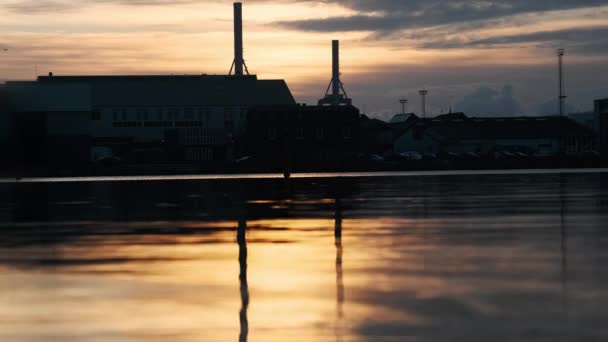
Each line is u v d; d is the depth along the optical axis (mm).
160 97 199625
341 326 17906
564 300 20266
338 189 70000
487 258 27516
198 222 41562
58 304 20625
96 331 17781
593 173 105250
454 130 175875
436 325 17828
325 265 26547
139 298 21297
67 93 128125
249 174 116812
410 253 29047
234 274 24969
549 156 154750
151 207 51625
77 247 31891
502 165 134375
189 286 22953
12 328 18109
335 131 160125
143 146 175375
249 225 39875
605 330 17203
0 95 123375
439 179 89250
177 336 17250
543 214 43688
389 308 19625
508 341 16391
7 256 29422
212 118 198375
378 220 41531
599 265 25750
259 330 17672
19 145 124125
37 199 61000
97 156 160250
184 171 125938
